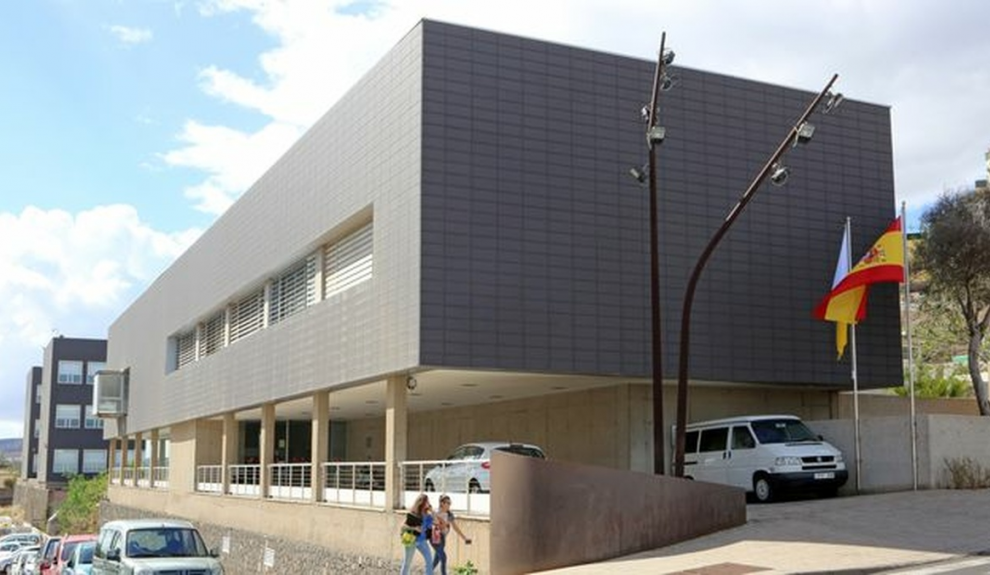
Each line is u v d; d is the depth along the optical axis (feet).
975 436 78.23
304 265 103.65
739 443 80.38
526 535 59.57
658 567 52.85
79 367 329.31
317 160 96.78
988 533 57.21
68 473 319.88
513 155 79.46
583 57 83.46
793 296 90.43
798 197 91.91
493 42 80.02
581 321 80.33
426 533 60.80
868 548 53.98
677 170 86.58
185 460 152.25
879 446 79.92
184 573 59.21
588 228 81.56
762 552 54.60
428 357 74.49
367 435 154.71
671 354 84.07
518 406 106.11
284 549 100.22
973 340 92.68
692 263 86.17
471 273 76.64
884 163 96.63
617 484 60.80
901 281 79.61
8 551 155.02
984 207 92.99
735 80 90.48
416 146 76.95
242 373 119.96
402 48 80.43
